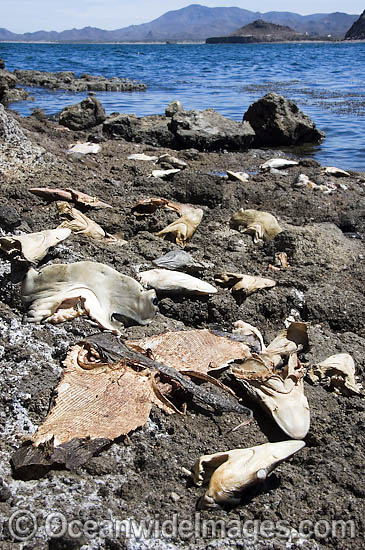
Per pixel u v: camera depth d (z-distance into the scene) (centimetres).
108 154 362
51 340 150
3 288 164
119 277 163
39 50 2888
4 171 249
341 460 124
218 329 166
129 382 134
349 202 266
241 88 859
